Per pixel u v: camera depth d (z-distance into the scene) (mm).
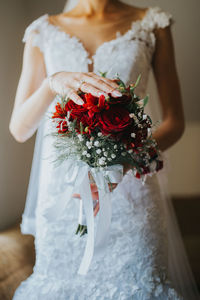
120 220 1779
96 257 1656
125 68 1876
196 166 4762
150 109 2293
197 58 4641
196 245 3779
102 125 1417
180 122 2025
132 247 1753
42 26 2006
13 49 3666
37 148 2086
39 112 1830
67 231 1813
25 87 1977
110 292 1725
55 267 1811
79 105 1474
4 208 3646
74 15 2039
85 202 1566
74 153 1515
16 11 3740
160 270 1751
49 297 1772
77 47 1919
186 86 4695
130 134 1467
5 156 3619
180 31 4605
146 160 1640
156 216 1819
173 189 4777
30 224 2092
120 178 1534
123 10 2072
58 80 1667
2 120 3551
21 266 3090
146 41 1985
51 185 1849
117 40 1930
